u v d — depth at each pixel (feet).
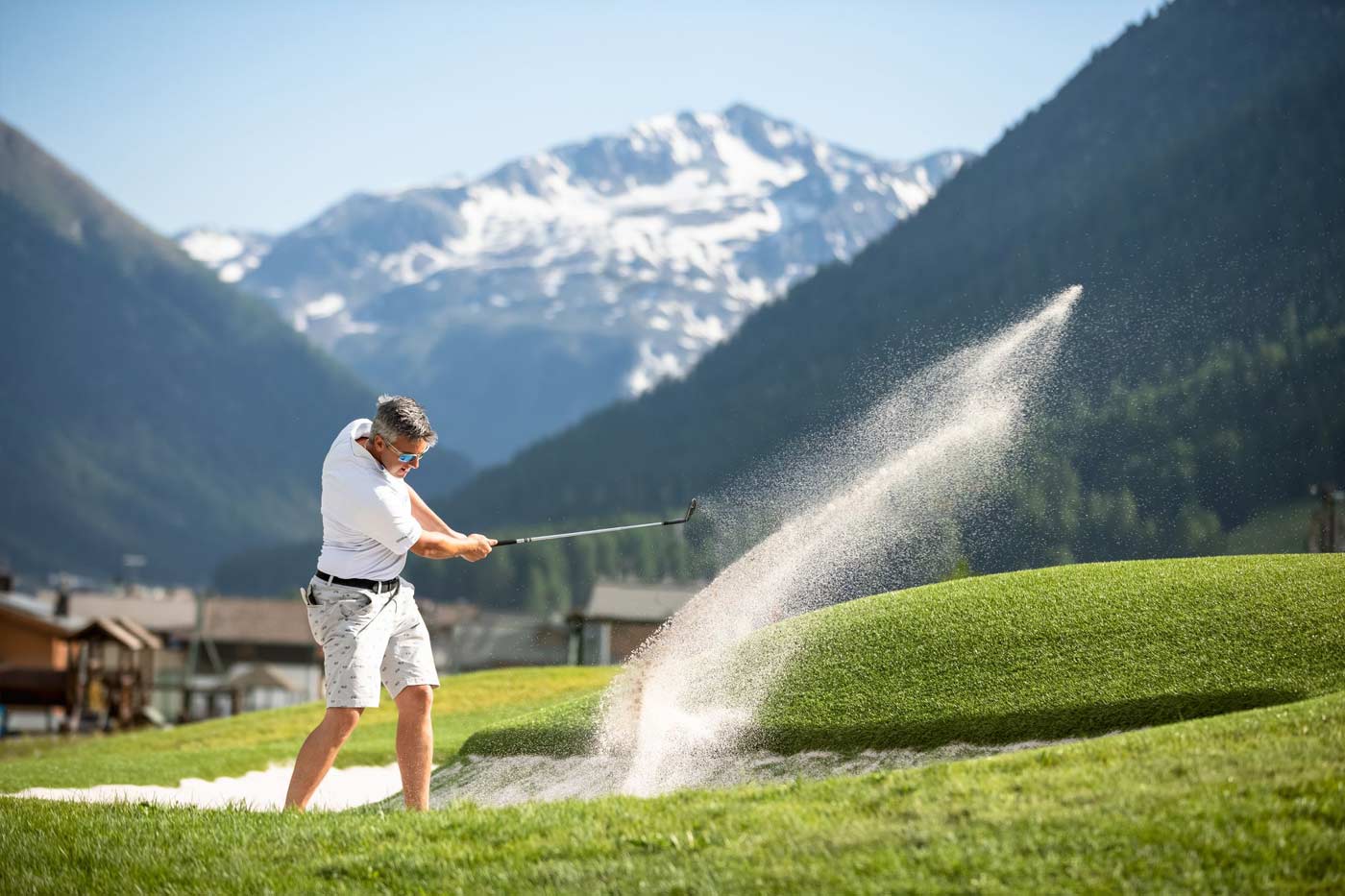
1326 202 473.26
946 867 26.50
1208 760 30.96
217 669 412.36
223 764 91.04
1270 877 25.05
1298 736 32.30
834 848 28.32
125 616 503.61
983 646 55.06
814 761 51.31
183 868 31.78
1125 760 31.91
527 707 109.81
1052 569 64.39
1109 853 26.40
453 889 28.91
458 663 345.10
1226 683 46.85
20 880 31.32
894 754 49.75
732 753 54.03
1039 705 49.11
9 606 406.62
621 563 392.27
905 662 55.93
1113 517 280.72
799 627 63.26
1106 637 53.11
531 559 513.86
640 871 28.53
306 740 38.55
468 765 63.93
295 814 36.96
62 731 248.32
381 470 39.42
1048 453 271.28
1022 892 25.21
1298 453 321.73
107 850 33.35
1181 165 622.95
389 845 32.12
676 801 34.17
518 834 32.42
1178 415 327.26
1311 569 56.75
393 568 39.55
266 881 30.40
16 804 39.47
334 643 38.68
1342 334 350.84
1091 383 327.67
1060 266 622.95
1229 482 316.19
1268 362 347.36
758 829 30.32
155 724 260.62
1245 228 486.38
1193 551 295.89
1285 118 597.11
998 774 32.27
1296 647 48.29
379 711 121.29
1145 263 518.37
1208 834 26.61
